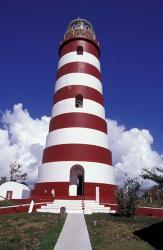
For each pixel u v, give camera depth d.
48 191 28.17
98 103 32.53
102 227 16.89
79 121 30.34
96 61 35.28
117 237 14.53
